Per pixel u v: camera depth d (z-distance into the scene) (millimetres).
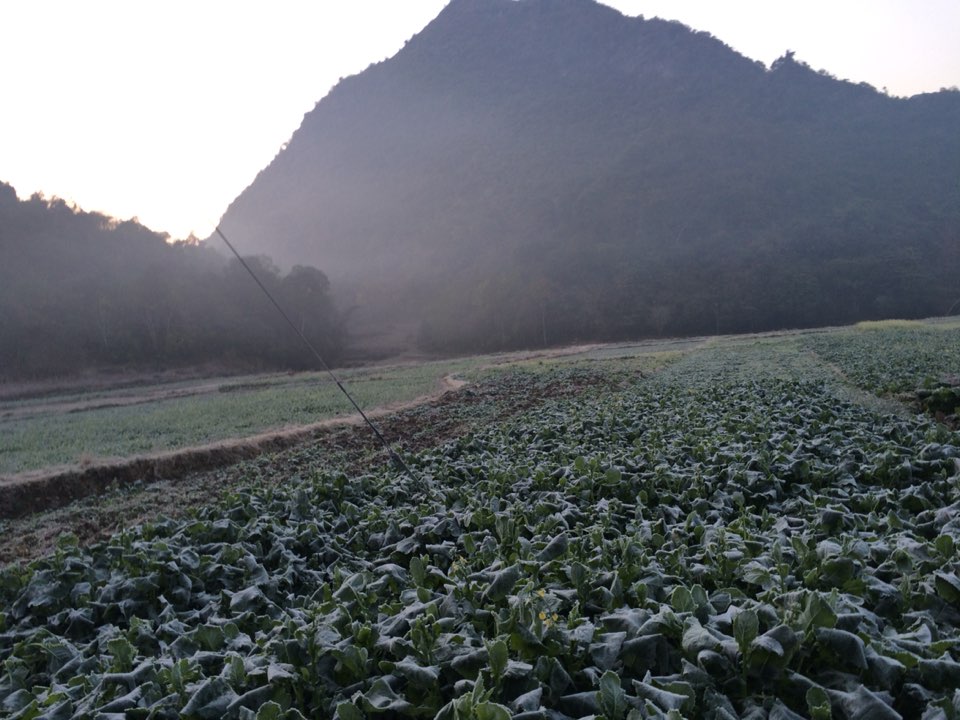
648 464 11039
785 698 4270
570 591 5797
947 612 5238
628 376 36281
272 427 25891
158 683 5168
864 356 35312
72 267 75312
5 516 15984
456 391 34781
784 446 11516
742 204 154375
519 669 4414
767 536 7176
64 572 8195
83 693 5348
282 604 7539
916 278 111688
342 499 11617
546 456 13305
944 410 17031
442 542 8586
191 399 42406
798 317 108562
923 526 7340
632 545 6492
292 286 91062
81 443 24594
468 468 12898
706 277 117812
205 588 8047
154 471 18844
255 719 4391
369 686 4820
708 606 5141
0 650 6883
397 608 6031
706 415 16609
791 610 4750
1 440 26344
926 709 3951
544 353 77062
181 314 76188
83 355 66625
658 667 4648
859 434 12562
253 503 11086
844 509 8000
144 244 86625
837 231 133125
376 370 66688
